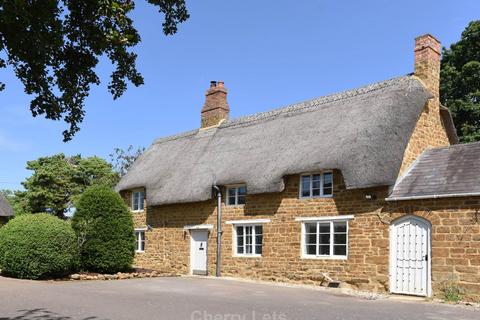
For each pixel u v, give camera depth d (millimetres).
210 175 22000
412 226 15867
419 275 15477
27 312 10531
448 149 17562
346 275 17078
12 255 17094
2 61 6195
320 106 20859
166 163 25891
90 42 6527
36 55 6121
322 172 18297
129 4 6422
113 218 19969
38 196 37062
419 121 18359
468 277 14438
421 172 16812
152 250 25016
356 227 17016
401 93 18188
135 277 19688
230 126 24547
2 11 5254
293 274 18531
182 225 23531
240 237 20906
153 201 24219
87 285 16078
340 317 10695
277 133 21219
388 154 16438
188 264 22875
